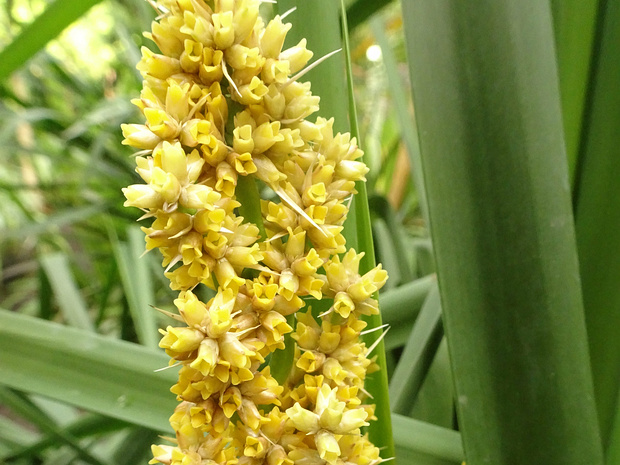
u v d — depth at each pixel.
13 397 0.11
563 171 0.07
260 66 0.05
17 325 0.09
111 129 0.19
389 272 0.15
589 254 0.08
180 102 0.05
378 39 0.16
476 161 0.07
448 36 0.07
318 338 0.06
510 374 0.07
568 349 0.07
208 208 0.05
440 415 0.11
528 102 0.07
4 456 0.11
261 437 0.06
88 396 0.09
